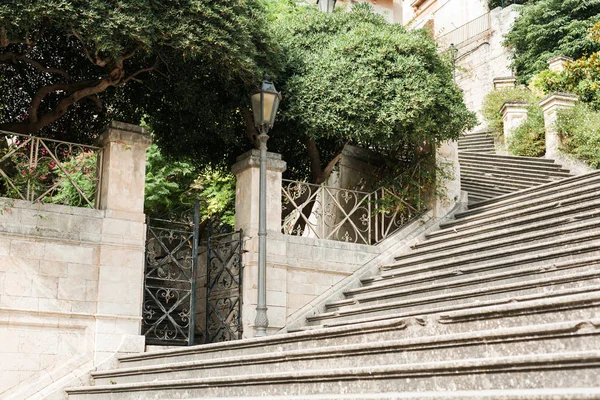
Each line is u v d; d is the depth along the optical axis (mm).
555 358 4230
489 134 21625
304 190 11914
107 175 9984
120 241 9797
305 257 11281
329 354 6242
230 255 10859
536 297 6418
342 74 11273
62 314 9250
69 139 11883
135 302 9742
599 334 4504
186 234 11172
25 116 11602
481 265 9273
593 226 8836
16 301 9016
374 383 5293
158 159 14094
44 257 9297
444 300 8461
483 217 11789
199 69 10836
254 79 10422
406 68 11344
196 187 14578
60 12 8727
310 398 5250
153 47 10086
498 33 28453
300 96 11188
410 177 12820
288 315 10883
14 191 9398
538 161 16953
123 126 10172
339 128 11180
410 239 12320
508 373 4500
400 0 39500
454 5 34312
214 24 9711
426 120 11289
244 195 11188
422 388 4973
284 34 12344
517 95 21391
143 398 7695
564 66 20812
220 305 11055
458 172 13305
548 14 24875
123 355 9492
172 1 9508
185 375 7812
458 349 5285
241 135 12617
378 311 9500
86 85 10789
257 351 7676
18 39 9234
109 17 8953
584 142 16547
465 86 29250
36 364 9016
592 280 6867
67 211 9555
